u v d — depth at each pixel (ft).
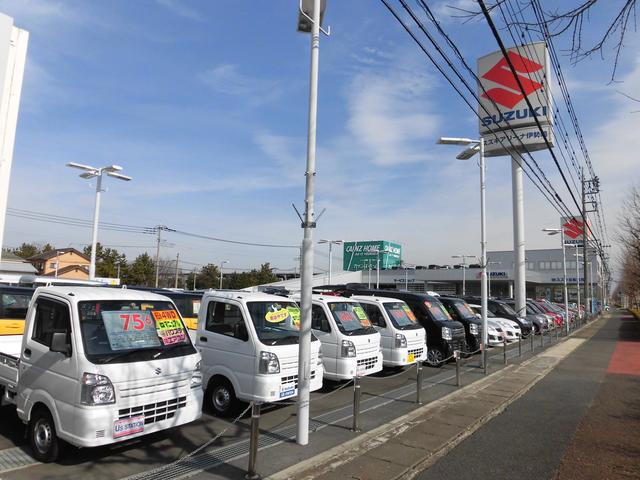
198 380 20.79
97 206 76.07
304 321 21.17
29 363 19.63
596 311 211.82
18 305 28.76
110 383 17.51
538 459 19.99
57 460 18.33
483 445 21.90
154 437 21.72
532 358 53.52
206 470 17.69
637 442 22.48
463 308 54.19
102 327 19.10
